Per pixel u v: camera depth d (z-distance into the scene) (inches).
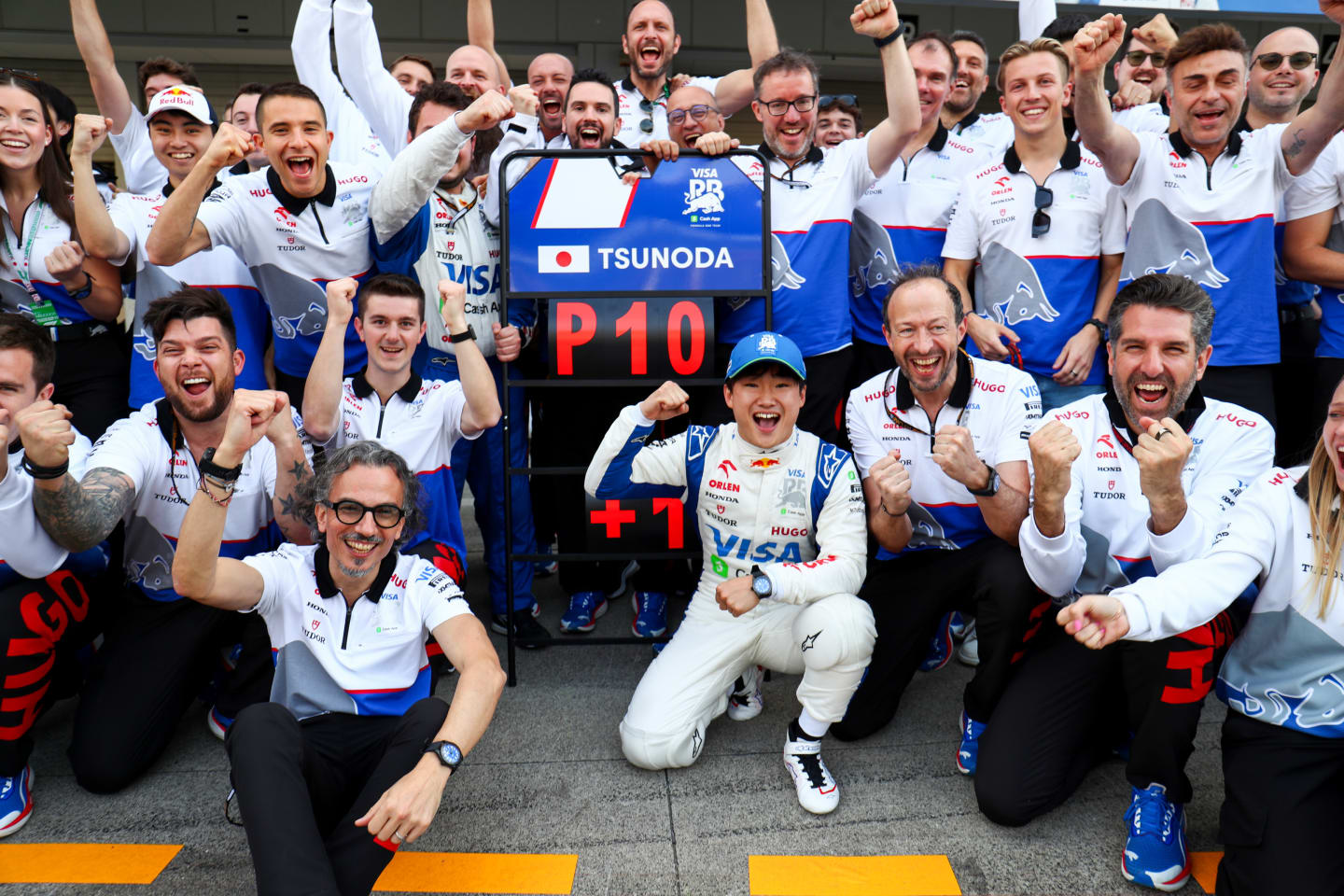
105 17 379.2
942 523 121.3
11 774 100.6
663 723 108.5
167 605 113.4
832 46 398.6
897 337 114.7
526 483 146.0
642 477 121.3
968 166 157.1
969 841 97.2
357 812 82.3
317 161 125.2
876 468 110.7
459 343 120.1
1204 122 128.3
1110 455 106.4
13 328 105.9
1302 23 334.0
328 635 93.1
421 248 133.9
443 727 83.3
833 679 104.7
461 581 123.8
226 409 111.0
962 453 106.2
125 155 163.3
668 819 100.8
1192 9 210.4
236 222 127.0
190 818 101.6
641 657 142.6
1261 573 86.6
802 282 139.0
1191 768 112.7
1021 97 137.6
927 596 118.2
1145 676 93.1
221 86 403.5
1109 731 106.7
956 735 120.3
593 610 149.6
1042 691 101.7
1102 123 127.7
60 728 123.6
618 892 88.8
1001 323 143.9
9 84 123.7
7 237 131.0
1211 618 88.2
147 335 133.8
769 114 136.6
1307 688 83.4
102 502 101.8
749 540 116.0
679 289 130.0
